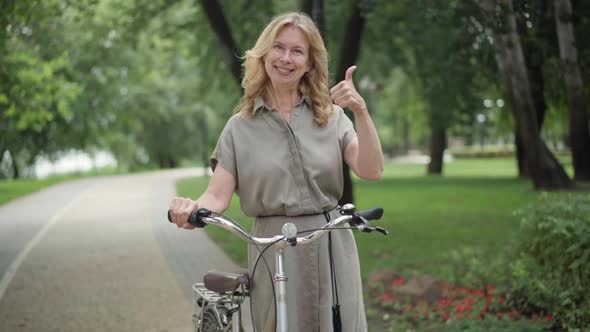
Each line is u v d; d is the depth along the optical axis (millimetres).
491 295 6453
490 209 16219
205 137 43281
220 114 30703
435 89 18094
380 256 9969
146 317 6645
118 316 6699
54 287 8164
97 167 61469
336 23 15469
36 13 11680
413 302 6754
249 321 5441
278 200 2959
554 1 10086
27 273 9156
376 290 7383
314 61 3027
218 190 3020
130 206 19938
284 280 2801
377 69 24266
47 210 19250
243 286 3125
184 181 33594
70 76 21281
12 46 15828
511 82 16281
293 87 3023
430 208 16859
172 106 48562
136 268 9406
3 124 25141
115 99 34906
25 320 6594
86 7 14289
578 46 10531
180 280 8484
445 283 7016
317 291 2980
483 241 11070
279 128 2994
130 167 57219
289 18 2949
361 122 2838
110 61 26859
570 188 17859
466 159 63844
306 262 2982
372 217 2801
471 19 9164
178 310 6902
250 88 3023
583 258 5344
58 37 18625
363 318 3104
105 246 11711
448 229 12766
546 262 5953
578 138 18359
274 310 2988
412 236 11914
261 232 3031
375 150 2867
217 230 13328
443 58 15984
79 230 14273
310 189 2984
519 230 6453
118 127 45438
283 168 2955
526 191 19672
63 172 59094
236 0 15961
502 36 9789
